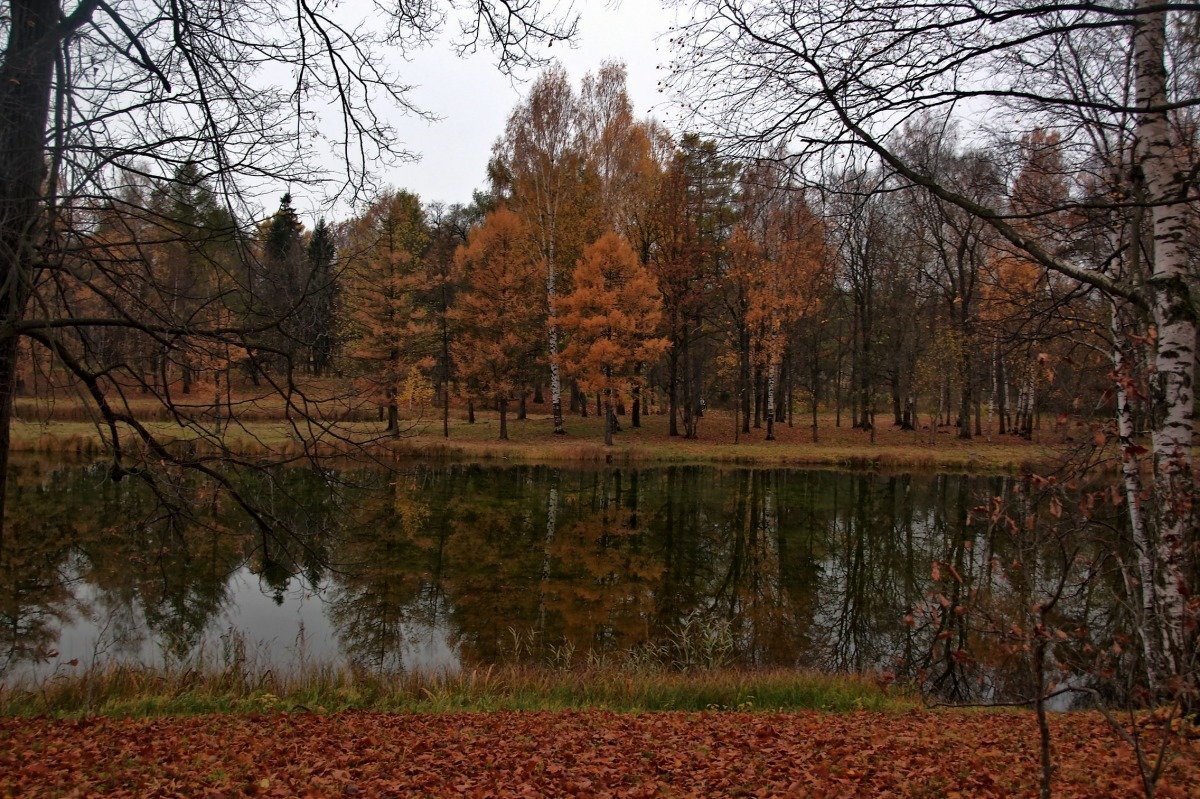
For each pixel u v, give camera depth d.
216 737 6.35
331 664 9.30
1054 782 4.62
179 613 12.61
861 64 4.38
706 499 23.20
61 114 5.05
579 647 11.42
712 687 8.57
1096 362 7.91
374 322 29.41
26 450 25.19
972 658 3.95
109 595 13.21
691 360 43.06
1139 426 6.88
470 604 13.50
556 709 7.82
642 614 13.10
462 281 37.62
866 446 32.97
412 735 6.54
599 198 35.56
